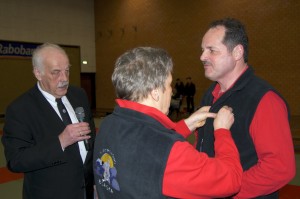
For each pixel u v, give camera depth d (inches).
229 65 59.2
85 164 77.1
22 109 72.6
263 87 56.6
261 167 53.2
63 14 590.9
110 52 619.5
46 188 72.1
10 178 180.4
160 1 539.5
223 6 468.8
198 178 40.3
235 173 43.5
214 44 58.7
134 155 41.5
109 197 45.1
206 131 62.8
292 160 53.2
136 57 45.7
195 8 498.9
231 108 54.5
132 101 45.5
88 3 627.5
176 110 467.5
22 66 542.3
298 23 401.4
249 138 56.6
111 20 611.2
